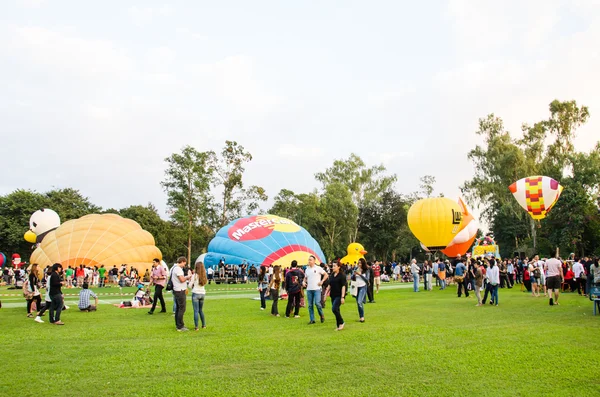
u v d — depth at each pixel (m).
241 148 56.62
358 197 64.44
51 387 6.28
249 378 6.75
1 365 7.48
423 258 73.94
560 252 46.34
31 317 13.51
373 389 6.23
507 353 8.30
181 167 52.62
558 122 50.50
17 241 56.50
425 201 32.47
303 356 8.15
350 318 13.32
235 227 37.91
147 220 67.69
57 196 66.19
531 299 18.86
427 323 12.03
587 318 12.81
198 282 11.38
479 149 51.09
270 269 28.33
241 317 13.78
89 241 35.91
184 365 7.51
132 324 12.18
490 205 51.81
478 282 16.70
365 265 12.68
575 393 6.07
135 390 6.16
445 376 6.86
